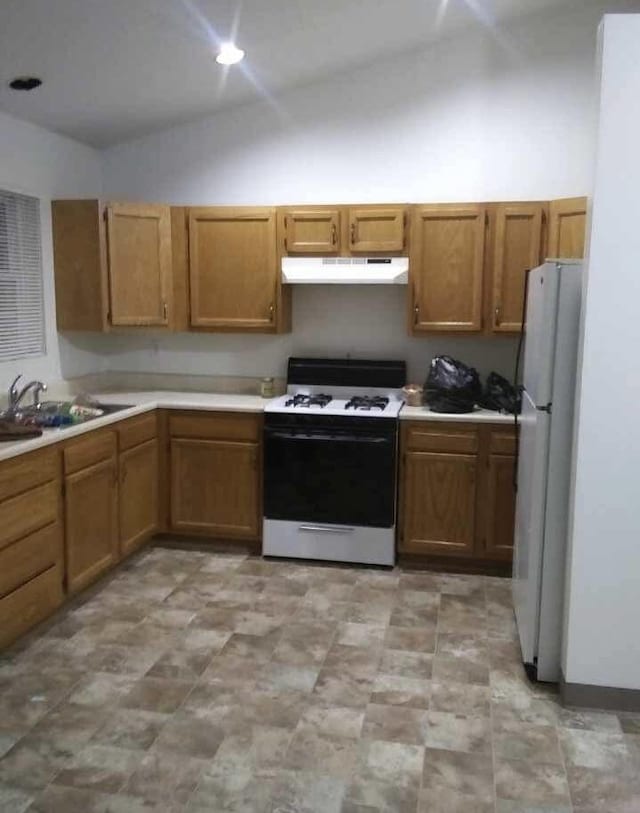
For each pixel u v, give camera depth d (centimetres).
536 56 394
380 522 389
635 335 235
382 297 430
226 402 410
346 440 384
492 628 323
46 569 312
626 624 251
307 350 444
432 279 395
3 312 371
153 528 411
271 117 427
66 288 408
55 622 324
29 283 391
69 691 267
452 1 346
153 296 418
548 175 400
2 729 243
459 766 227
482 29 396
